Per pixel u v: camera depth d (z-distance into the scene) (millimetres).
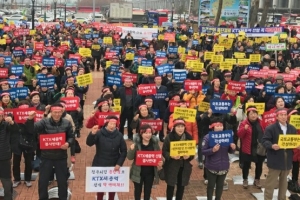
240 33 26422
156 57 17891
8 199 7625
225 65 15578
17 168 8836
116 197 8469
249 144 8742
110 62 16094
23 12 72438
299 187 8977
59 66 15766
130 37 27781
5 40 22016
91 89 19594
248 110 8711
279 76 12844
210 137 7469
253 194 8828
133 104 11711
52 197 7727
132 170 7328
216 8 39219
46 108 8352
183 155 7223
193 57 17219
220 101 9148
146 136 7102
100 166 7199
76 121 10297
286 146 7516
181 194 7637
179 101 10164
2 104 9672
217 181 7750
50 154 7215
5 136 7445
